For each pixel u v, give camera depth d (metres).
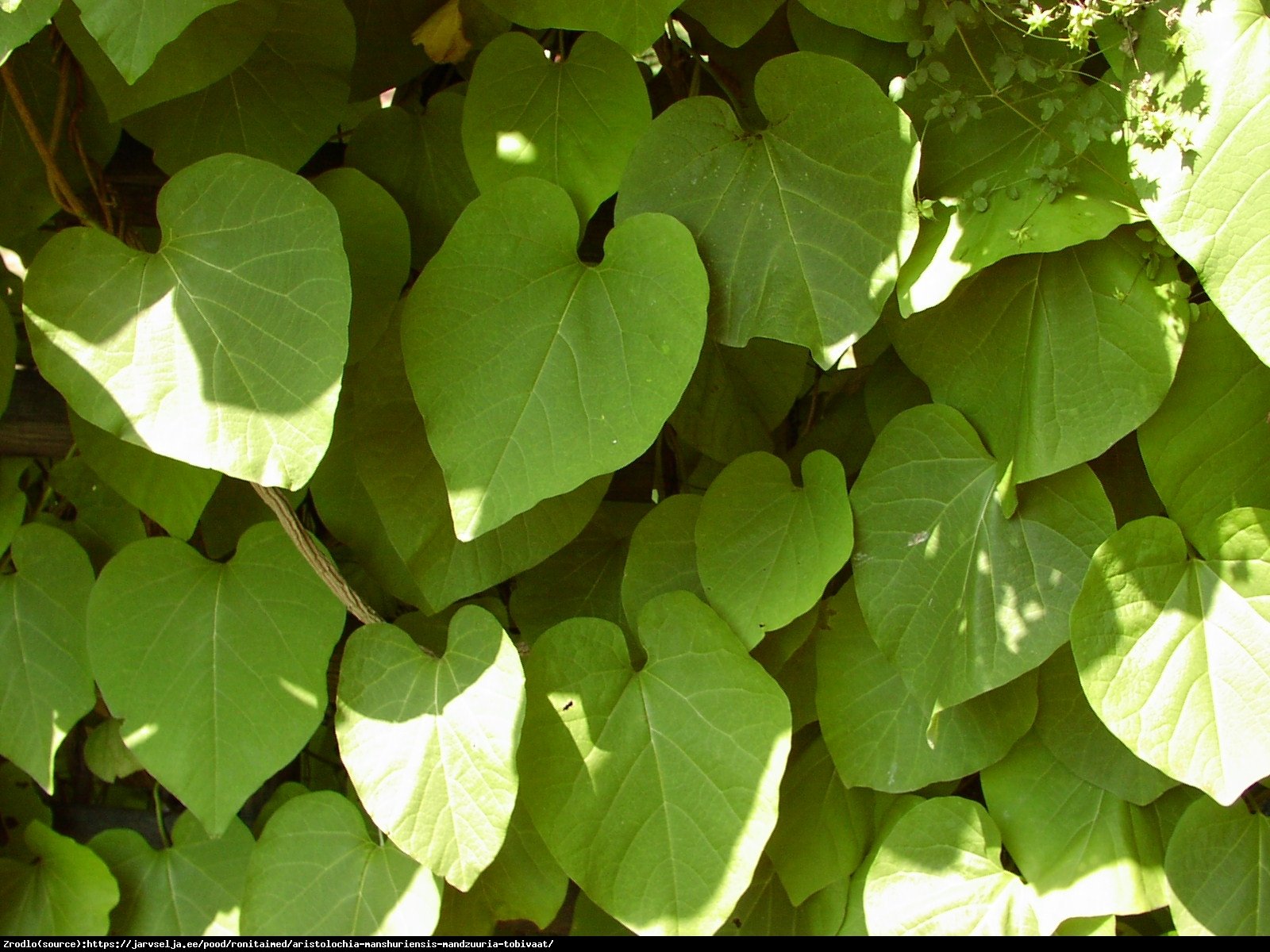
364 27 0.82
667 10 0.72
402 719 0.77
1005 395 0.75
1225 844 0.80
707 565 0.81
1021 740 0.85
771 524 0.81
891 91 0.72
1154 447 0.74
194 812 0.78
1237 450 0.74
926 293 0.73
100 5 0.63
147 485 0.81
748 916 0.90
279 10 0.76
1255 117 0.66
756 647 0.83
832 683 0.85
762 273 0.74
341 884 0.84
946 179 0.75
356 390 0.81
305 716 0.79
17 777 1.03
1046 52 0.74
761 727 0.78
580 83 0.78
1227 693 0.73
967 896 0.83
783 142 0.75
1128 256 0.73
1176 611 0.74
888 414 0.85
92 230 0.71
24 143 0.81
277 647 0.80
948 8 0.72
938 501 0.78
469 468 0.71
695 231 0.75
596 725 0.79
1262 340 0.66
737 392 0.88
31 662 0.87
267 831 0.85
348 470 0.85
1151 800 0.81
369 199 0.79
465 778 0.76
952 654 0.77
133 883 0.96
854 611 0.85
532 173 0.78
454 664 0.78
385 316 0.79
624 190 0.76
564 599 0.91
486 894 0.87
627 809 0.78
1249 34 0.66
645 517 0.86
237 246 0.70
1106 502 0.75
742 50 0.84
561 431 0.71
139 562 0.81
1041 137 0.73
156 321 0.70
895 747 0.84
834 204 0.74
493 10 0.77
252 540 0.82
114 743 0.99
